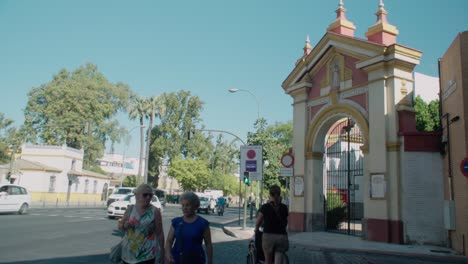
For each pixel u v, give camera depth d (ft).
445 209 44.88
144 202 16.79
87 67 204.44
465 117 40.47
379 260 39.06
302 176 65.05
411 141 50.29
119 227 16.92
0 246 36.68
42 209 100.89
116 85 213.66
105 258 33.68
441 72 50.60
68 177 153.99
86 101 180.75
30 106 177.06
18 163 127.75
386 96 53.06
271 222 24.18
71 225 59.62
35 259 31.58
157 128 216.74
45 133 172.24
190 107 224.12
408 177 49.75
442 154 48.98
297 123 68.08
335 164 81.76
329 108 61.82
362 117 55.83
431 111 78.69
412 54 53.16
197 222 15.62
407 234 48.75
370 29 57.31
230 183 287.28
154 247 16.49
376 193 51.93
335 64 62.13
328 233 60.64
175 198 228.63
